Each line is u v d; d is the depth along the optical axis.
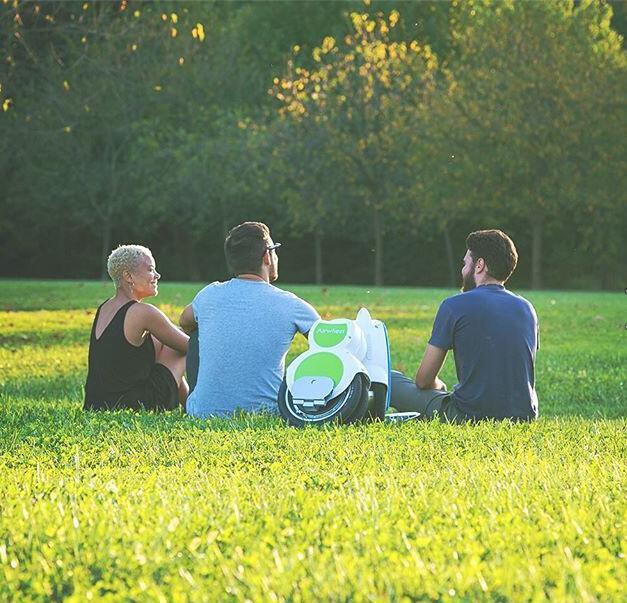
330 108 130.88
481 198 125.62
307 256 172.38
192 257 168.75
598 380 30.20
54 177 147.25
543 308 63.62
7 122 93.12
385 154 130.25
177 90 142.12
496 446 15.70
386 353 18.95
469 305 19.31
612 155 120.25
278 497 11.77
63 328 48.53
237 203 149.75
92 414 19.84
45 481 12.87
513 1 123.88
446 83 127.44
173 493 12.05
